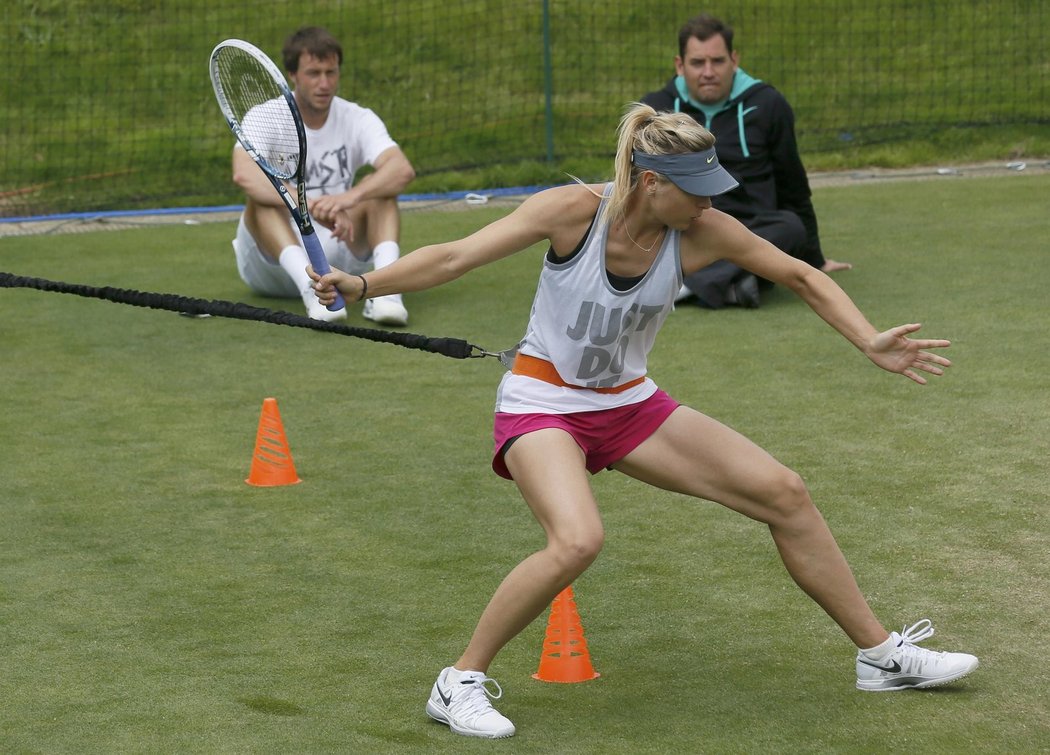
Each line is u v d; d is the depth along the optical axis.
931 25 53.38
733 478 12.40
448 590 15.41
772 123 28.64
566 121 47.81
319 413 22.05
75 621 14.65
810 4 54.91
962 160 44.28
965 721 12.20
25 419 21.83
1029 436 19.92
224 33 52.78
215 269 32.91
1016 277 29.44
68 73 50.31
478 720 12.02
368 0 54.91
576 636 13.34
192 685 13.10
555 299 12.22
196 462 19.84
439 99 49.56
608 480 18.86
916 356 12.52
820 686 12.99
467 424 21.36
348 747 11.84
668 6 54.56
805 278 12.71
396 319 26.83
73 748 11.85
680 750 11.74
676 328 26.83
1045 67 50.72
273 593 15.37
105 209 40.91
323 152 28.56
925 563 15.79
